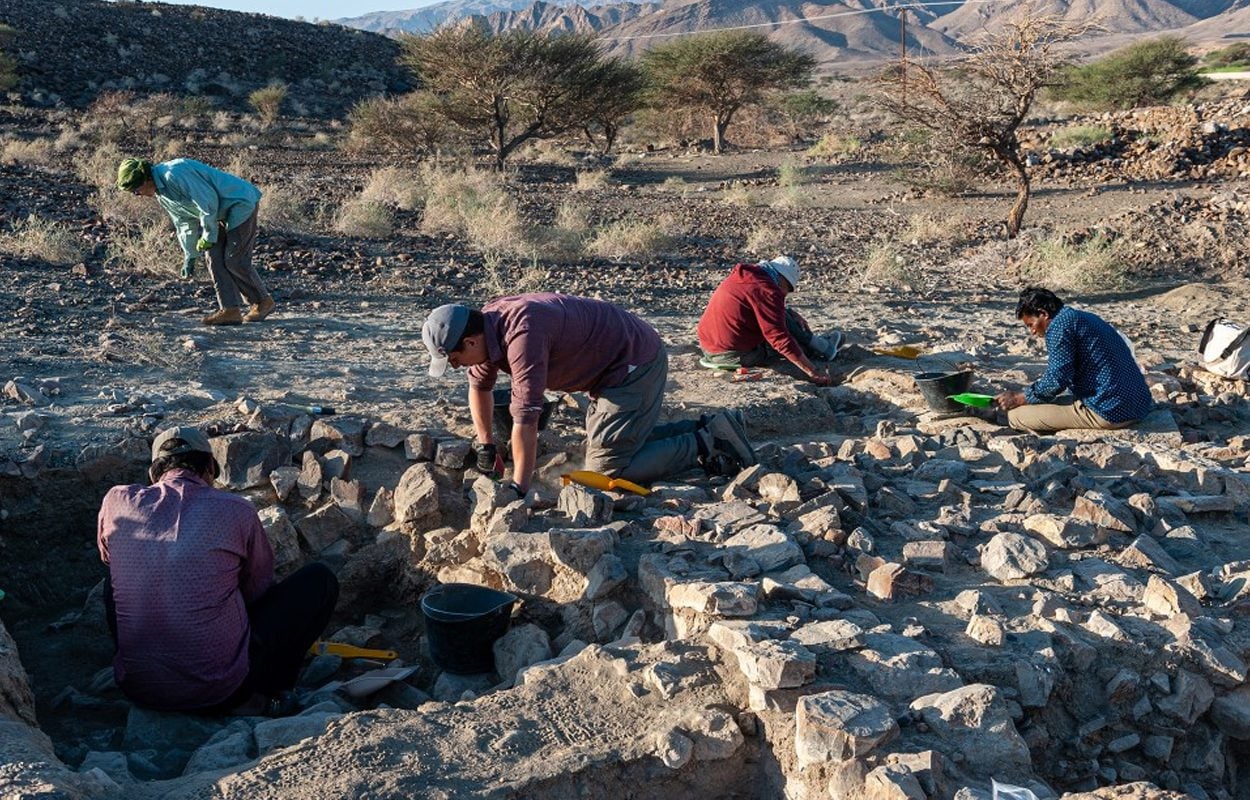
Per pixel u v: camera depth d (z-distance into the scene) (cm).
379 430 559
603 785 319
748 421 654
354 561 499
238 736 347
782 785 328
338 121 3628
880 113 4066
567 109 2847
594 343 486
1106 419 618
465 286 1098
